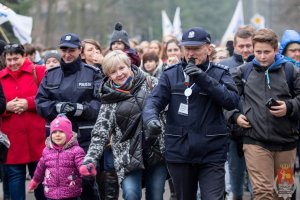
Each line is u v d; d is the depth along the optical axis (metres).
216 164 11.71
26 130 15.19
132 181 12.40
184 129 11.67
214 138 11.67
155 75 19.03
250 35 15.87
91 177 13.56
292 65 12.86
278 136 12.65
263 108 12.67
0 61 16.31
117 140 12.46
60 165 13.28
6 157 14.46
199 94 11.62
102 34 72.88
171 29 31.78
